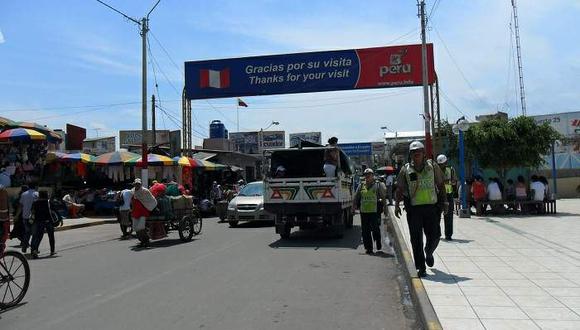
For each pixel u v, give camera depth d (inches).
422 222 337.1
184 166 1165.1
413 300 303.6
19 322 284.8
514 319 234.7
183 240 630.5
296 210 611.2
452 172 529.3
